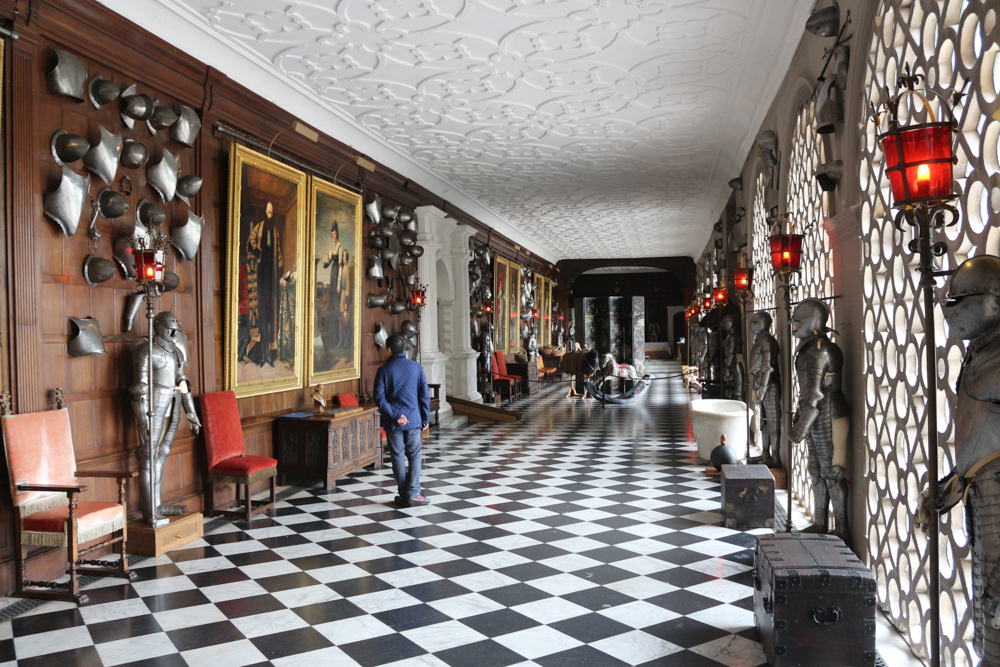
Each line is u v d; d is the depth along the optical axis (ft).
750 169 36.29
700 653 12.85
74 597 15.53
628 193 51.29
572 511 23.81
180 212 22.58
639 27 22.82
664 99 30.22
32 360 16.79
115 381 19.72
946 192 8.12
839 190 17.71
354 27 22.33
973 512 8.59
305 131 29.40
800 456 24.26
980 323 8.20
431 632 13.93
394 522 22.53
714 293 41.04
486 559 18.67
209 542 20.38
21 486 15.76
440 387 47.06
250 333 25.96
